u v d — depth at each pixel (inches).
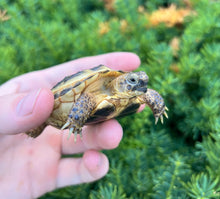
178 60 6.4
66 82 3.4
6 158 4.9
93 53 6.2
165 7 8.3
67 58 6.8
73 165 5.1
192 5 7.6
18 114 3.2
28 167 5.0
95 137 4.4
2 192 4.8
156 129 5.8
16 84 5.3
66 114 3.4
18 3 8.0
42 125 3.9
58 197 5.2
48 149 5.2
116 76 3.8
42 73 5.6
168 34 7.1
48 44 6.3
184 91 5.9
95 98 3.5
